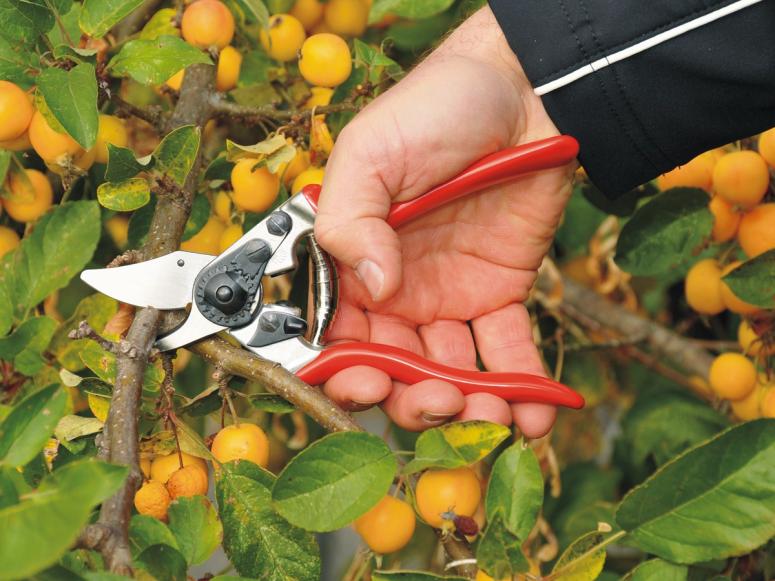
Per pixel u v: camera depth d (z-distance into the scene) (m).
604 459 2.22
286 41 1.46
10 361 1.27
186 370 1.81
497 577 0.95
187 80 1.35
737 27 1.15
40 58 1.21
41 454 1.10
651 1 1.16
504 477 1.00
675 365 2.06
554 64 1.20
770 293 1.40
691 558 1.02
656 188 1.65
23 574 0.68
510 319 1.35
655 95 1.20
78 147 1.24
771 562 1.39
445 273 1.33
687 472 1.03
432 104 1.18
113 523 0.87
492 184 1.22
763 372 1.53
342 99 1.44
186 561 0.94
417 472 1.08
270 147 1.28
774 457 1.02
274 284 1.54
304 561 1.02
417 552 1.79
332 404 1.06
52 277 1.33
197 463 1.13
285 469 0.96
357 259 1.13
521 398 1.18
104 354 1.13
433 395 1.11
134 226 1.38
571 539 1.89
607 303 1.92
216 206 1.45
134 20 1.51
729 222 1.50
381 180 1.16
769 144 1.42
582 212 1.95
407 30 1.75
